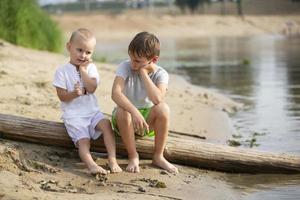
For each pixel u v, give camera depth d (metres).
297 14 64.81
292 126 8.28
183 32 56.59
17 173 5.28
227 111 9.62
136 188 5.22
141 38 5.76
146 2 84.75
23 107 7.66
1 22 14.89
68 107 5.91
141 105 5.89
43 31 16.31
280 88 12.31
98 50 28.81
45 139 5.99
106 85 10.36
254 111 9.63
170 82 12.94
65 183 5.23
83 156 5.64
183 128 7.90
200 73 16.22
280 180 5.77
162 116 5.70
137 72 5.89
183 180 5.56
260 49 26.66
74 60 5.93
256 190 5.45
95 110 5.93
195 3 73.69
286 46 28.23
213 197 5.20
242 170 5.99
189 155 5.97
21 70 10.54
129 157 5.78
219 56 23.12
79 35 5.89
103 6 85.88
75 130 5.80
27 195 4.70
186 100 10.15
